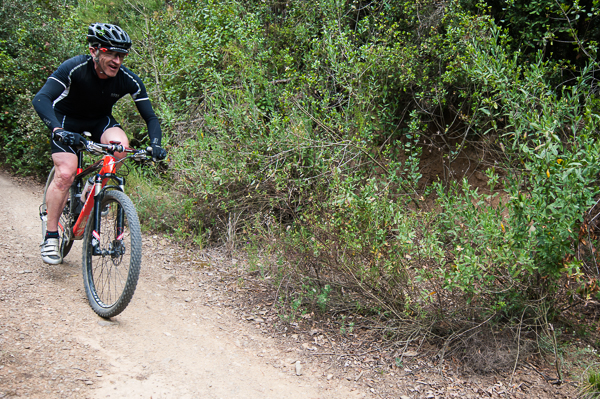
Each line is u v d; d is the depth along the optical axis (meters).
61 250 3.90
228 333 3.41
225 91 6.10
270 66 6.61
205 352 3.09
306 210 4.29
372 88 5.33
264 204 5.12
